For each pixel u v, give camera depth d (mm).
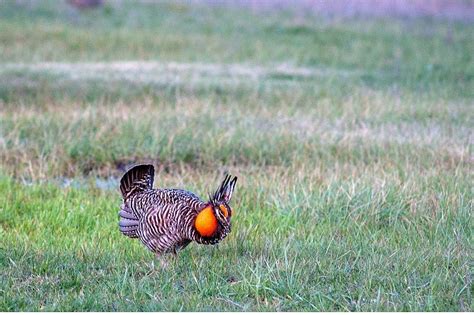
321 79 27781
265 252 13070
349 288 11805
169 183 16594
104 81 26562
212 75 28125
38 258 12672
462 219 14289
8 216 14820
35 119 20641
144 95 24281
